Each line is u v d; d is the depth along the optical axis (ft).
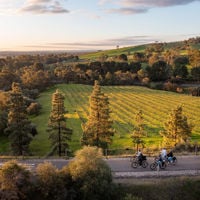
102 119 210.38
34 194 101.19
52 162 128.98
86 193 99.60
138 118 242.37
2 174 99.45
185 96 491.72
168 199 105.81
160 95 498.28
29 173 104.83
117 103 436.76
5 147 250.57
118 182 110.11
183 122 220.64
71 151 219.41
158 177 113.60
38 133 290.35
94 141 207.00
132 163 121.90
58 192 100.99
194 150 152.35
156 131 288.30
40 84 545.85
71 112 382.42
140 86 604.49
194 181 110.73
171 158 122.21
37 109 377.30
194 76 606.96
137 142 222.69
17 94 211.41
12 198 97.30
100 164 104.73
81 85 612.70
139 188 107.34
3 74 498.28
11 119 209.77
